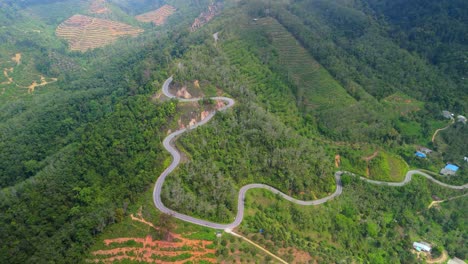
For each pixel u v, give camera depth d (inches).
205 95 6156.5
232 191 4557.1
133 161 4842.5
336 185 5728.3
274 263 3841.0
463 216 5826.8
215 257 3686.0
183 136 5142.7
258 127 5634.8
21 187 4913.9
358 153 6437.0
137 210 3996.1
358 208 5423.2
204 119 5669.3
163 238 3720.5
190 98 6043.3
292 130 6407.5
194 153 4886.8
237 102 6131.9
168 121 5492.1
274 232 4284.0
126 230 3779.5
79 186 4594.0
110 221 3853.3
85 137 5738.2
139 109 5831.7
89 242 3646.7
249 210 4537.4
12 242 3838.6
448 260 5132.9
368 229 5059.1
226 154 5108.3
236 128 5511.8
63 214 4254.4
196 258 3636.8
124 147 5118.1
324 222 4891.7
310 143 6264.8
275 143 5477.4
